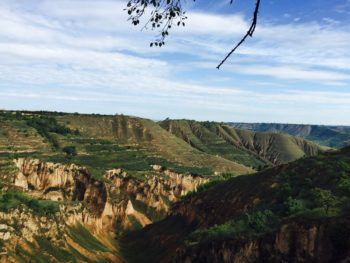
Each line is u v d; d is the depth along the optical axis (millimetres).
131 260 150500
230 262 78438
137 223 197500
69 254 123562
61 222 135750
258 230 79938
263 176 128500
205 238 90688
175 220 161250
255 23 10250
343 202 74062
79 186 198375
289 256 69000
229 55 10594
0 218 111500
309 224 68312
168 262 119000
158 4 12000
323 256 64250
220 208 132375
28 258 107812
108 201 193125
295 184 106188
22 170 195625
